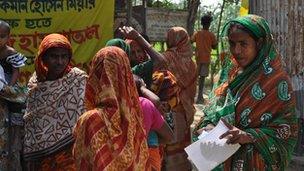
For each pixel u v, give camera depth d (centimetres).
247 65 282
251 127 278
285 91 274
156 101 362
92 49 713
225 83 297
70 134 419
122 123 267
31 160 433
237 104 282
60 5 708
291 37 624
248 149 279
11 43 696
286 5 624
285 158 279
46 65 435
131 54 454
